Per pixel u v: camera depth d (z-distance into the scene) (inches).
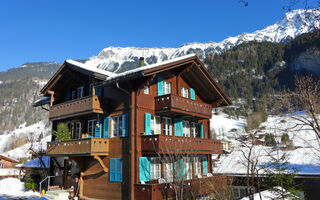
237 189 797.9
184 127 855.1
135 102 681.0
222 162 906.7
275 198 509.7
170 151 650.8
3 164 2097.7
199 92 940.0
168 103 703.7
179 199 601.3
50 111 874.8
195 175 799.1
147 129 690.2
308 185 658.8
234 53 7062.0
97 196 713.6
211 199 661.9
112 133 722.2
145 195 599.2
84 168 770.8
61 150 775.7
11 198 852.6
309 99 465.1
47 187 933.8
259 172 668.7
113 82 677.9
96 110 709.9
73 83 912.3
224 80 6136.8
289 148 613.3
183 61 750.5
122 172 662.5
